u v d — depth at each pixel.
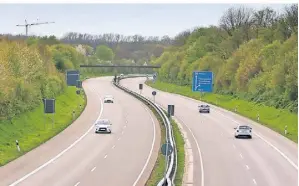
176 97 156.25
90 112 106.94
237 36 172.75
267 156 59.19
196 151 61.62
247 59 132.12
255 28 173.75
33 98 87.44
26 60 93.12
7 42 94.94
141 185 42.12
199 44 192.75
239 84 132.25
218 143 69.19
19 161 52.44
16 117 73.75
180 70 189.50
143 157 56.16
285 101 101.00
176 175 45.38
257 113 106.19
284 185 43.34
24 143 62.44
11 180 43.34
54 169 48.62
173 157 46.53
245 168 51.19
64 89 125.81
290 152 62.66
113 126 85.25
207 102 139.00
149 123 89.88
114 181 43.59
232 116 107.06
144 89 192.25
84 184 42.25
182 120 97.00
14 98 76.88
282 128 85.69
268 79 116.25
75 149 61.16
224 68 143.62
